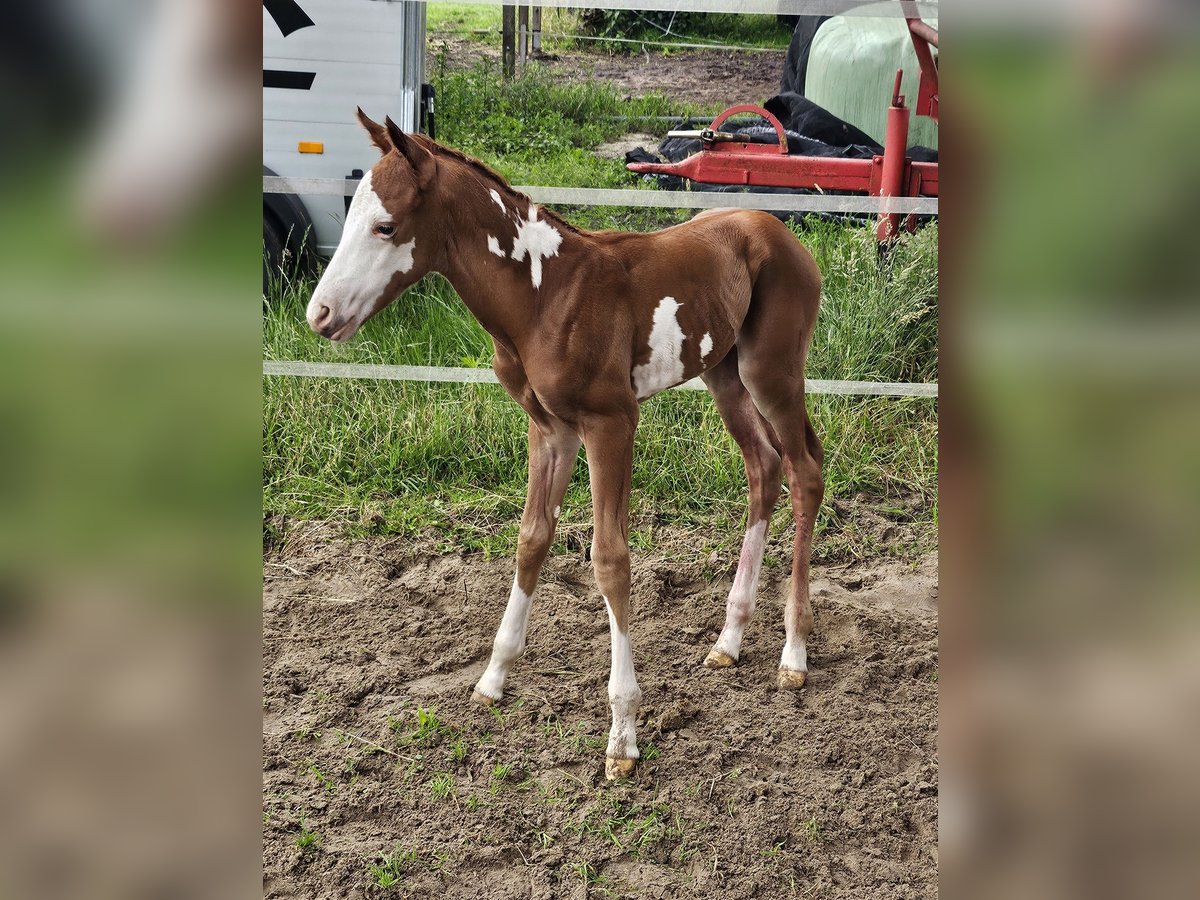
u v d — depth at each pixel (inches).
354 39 203.2
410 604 146.2
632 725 113.5
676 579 153.9
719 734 120.5
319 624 140.5
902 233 209.2
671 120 389.7
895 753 117.6
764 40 564.7
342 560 156.0
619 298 110.7
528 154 341.1
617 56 519.5
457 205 103.7
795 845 104.5
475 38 509.4
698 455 177.6
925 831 106.6
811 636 141.3
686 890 98.4
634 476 176.2
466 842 103.3
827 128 281.1
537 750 117.3
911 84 289.1
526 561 121.1
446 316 201.5
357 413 181.9
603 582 111.3
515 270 107.0
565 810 108.3
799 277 126.6
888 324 193.5
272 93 204.7
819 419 184.9
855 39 293.4
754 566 134.1
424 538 162.4
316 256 214.8
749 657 135.9
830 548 162.6
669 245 117.1
